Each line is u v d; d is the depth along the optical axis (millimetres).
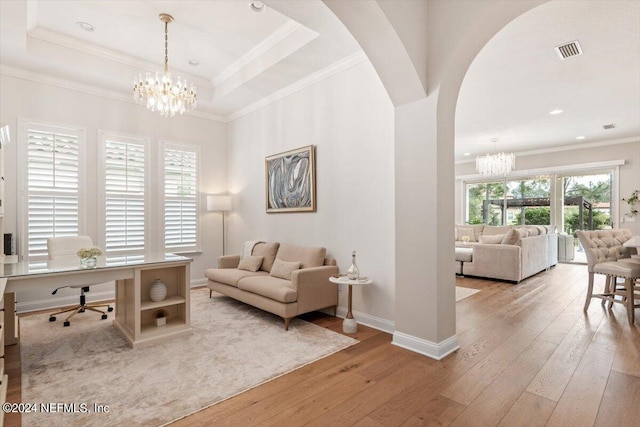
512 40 3182
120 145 4719
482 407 1912
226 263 4699
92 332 3211
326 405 1945
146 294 3182
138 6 3141
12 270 2600
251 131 5246
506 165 6934
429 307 2633
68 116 4301
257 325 3410
